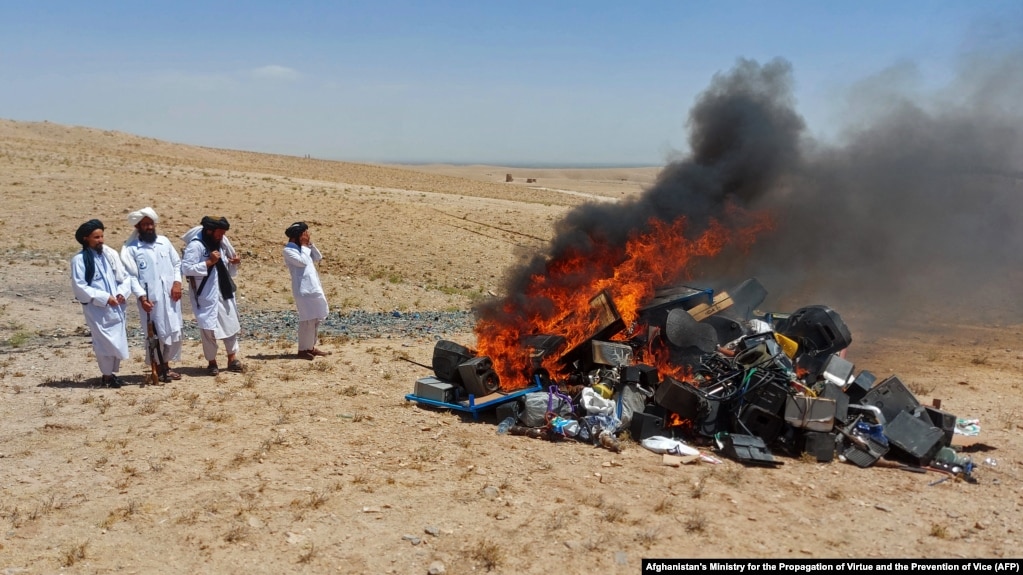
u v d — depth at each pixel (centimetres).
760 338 829
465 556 512
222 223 973
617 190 7944
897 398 788
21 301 1513
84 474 639
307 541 531
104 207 2486
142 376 984
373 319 1619
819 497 622
